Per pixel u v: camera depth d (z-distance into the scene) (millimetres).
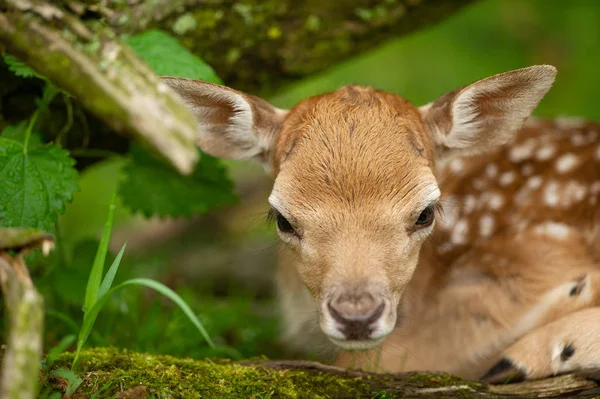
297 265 6180
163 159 4090
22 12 4184
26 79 6781
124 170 7816
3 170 5801
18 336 3822
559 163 8227
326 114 6379
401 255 5898
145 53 6551
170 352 7539
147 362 5324
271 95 8703
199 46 7703
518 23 15453
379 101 6543
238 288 10859
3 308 4695
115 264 5273
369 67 14375
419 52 14898
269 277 10898
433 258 8016
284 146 6562
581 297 7137
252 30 7895
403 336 7645
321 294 5664
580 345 6129
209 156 7902
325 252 5797
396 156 6070
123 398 4758
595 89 14172
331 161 6027
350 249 5715
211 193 7961
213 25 7660
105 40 4219
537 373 6301
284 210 6055
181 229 12312
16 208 5711
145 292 9445
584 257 7742
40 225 5734
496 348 7445
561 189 8086
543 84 6629
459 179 8430
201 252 11602
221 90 6578
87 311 4992
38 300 3977
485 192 8297
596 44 15008
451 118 6848
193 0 7426
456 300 7777
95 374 5031
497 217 8164
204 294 10617
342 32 8375
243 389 5164
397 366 7430
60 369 4922
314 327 7543
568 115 13727
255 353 8219
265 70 8297
